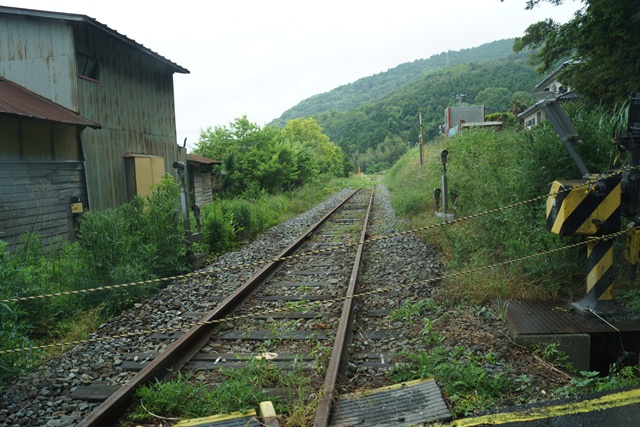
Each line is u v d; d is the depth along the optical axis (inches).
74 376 167.8
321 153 2098.9
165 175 419.8
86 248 295.6
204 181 820.0
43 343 212.2
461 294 226.5
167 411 141.3
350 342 187.2
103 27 485.7
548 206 196.4
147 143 613.6
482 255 272.5
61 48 463.5
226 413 137.4
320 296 262.8
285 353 183.0
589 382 143.5
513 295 214.5
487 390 141.2
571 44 385.4
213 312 217.2
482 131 554.9
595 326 173.8
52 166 429.7
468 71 5816.9
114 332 218.8
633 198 182.9
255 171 968.9
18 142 387.2
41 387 160.4
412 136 4065.0
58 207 435.2
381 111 5182.1
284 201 850.8
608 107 380.2
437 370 151.8
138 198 360.8
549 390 141.3
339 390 147.2
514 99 1768.0
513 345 172.1
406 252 359.3
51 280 282.2
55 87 466.9
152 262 312.2
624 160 232.4
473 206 373.7
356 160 4247.0
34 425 136.3
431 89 5329.7
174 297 272.8
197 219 386.9
